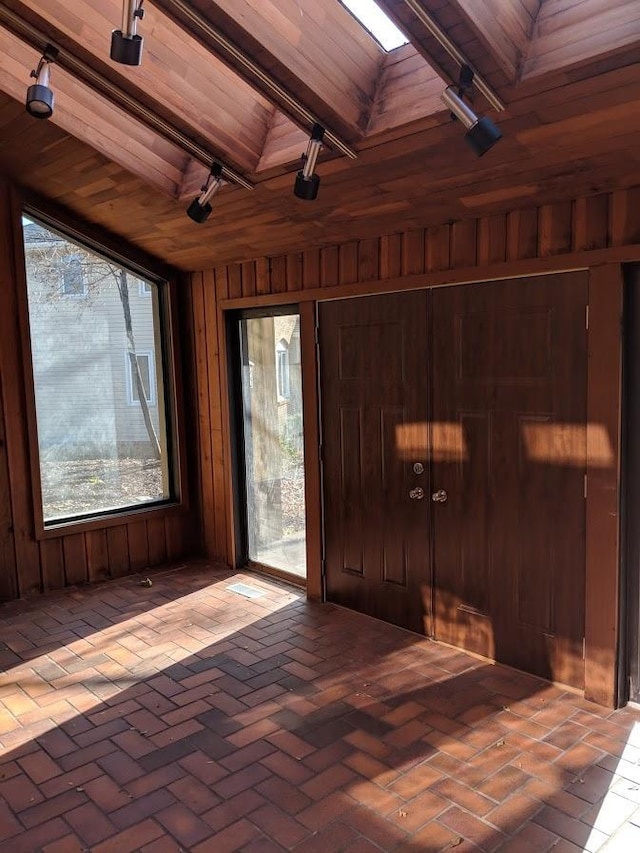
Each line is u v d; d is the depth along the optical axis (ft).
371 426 12.77
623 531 9.41
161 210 13.44
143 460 17.26
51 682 10.91
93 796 7.98
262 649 11.94
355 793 7.90
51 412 15.55
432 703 9.90
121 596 15.01
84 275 15.83
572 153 8.33
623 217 8.86
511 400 10.45
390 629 12.69
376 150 9.29
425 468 11.87
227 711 9.86
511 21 6.91
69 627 13.24
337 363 13.29
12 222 14.35
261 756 8.70
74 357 15.84
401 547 12.50
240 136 10.24
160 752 8.86
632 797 7.70
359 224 11.71
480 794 7.81
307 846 7.06
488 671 10.86
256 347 15.69
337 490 13.69
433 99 8.21
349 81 8.58
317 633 12.59
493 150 8.64
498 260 10.32
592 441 9.47
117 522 16.37
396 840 7.11
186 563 17.46
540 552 10.33
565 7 6.97
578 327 9.53
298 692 10.36
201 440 17.42
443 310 11.25
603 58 6.70
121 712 9.91
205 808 7.72
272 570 16.11
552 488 10.07
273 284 14.49
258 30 7.56
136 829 7.40
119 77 8.91
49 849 7.13
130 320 16.76
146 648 12.15
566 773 8.16
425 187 9.95
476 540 11.19
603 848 6.91
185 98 9.48
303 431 14.14
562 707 9.69
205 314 16.60
